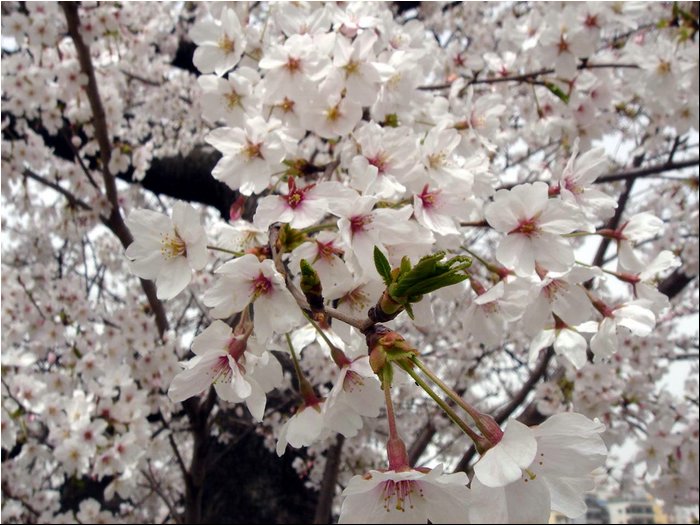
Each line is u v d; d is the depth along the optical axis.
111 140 4.03
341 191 1.48
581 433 1.06
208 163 5.24
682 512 4.62
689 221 5.01
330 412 1.44
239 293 1.34
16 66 3.82
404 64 2.13
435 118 2.37
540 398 4.01
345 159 1.96
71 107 3.91
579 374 3.71
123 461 3.22
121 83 4.82
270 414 5.76
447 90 3.50
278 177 2.02
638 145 5.26
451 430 6.04
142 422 3.40
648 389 4.02
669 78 3.14
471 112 2.36
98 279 5.78
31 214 4.39
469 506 1.10
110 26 3.55
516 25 3.34
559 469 1.07
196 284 5.16
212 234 2.59
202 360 1.30
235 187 1.79
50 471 5.07
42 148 4.05
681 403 3.89
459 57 3.56
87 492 5.34
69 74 3.71
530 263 1.63
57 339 4.04
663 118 4.11
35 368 4.82
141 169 4.22
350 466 5.82
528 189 1.60
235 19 2.14
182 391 1.33
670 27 3.19
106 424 3.22
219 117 2.19
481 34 5.54
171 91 5.24
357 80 1.89
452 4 6.02
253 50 2.30
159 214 1.47
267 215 1.44
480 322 1.96
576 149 1.89
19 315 4.09
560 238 1.62
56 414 3.41
